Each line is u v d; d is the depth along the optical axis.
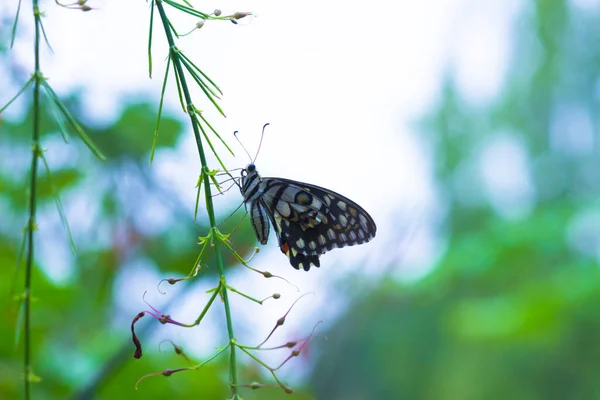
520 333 0.97
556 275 1.01
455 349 1.08
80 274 0.65
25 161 0.64
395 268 0.91
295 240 0.61
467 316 1.02
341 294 0.85
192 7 0.50
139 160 0.64
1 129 0.63
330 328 0.95
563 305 0.95
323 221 0.61
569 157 1.18
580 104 1.18
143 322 0.61
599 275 0.96
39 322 0.64
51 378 0.63
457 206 1.15
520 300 0.98
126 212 0.64
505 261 1.04
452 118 1.18
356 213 0.61
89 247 0.65
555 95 1.19
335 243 0.62
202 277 0.62
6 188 0.65
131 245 0.64
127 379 0.63
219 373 0.64
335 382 1.05
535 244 1.03
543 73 1.18
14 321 0.63
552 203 1.14
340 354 1.03
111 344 0.64
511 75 1.20
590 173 1.17
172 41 0.50
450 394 1.10
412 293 1.06
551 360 1.00
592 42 1.17
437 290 1.07
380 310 1.01
